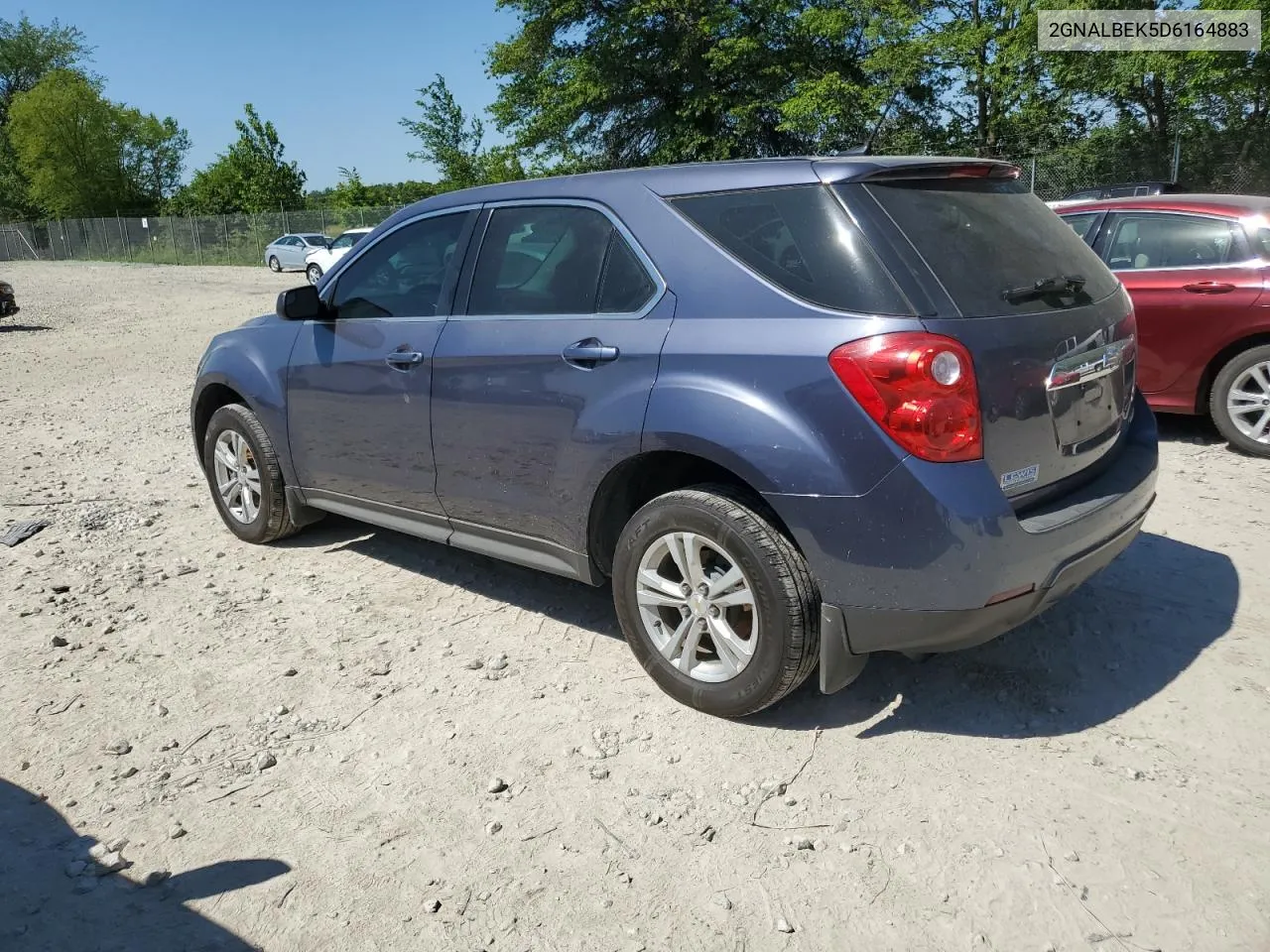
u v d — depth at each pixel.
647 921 2.42
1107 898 2.43
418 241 4.17
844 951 2.31
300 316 4.35
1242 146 19.30
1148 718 3.21
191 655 3.92
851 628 2.93
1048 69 21.67
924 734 3.17
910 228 2.93
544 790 2.96
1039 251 3.25
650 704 3.43
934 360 2.71
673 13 29.09
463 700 3.51
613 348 3.28
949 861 2.58
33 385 11.31
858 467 2.78
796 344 2.88
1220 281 6.16
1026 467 2.95
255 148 50.16
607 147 33.09
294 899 2.53
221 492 5.29
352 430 4.35
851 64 28.92
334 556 5.02
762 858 2.63
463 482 3.89
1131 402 3.59
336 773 3.09
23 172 66.25
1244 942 2.28
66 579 4.77
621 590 3.41
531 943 2.36
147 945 2.38
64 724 3.42
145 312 21.09
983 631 2.89
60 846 2.77
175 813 2.91
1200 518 5.02
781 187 3.08
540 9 31.16
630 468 3.36
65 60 73.88
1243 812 2.72
